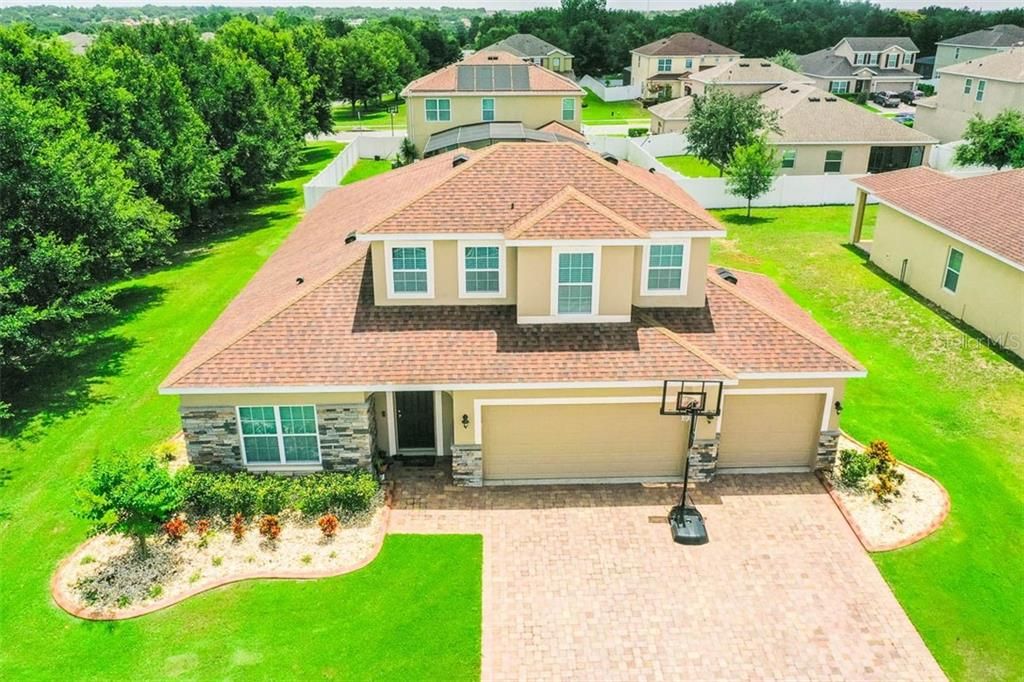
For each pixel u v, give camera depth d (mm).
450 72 47656
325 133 71062
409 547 16609
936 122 65750
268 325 18875
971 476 19281
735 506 18078
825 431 18938
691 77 79500
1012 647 14156
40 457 20672
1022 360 25250
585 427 18594
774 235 40688
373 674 13531
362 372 17812
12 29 33875
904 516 17656
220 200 48375
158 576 15734
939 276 30031
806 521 17547
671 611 14883
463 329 18938
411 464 19609
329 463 18641
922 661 13836
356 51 92938
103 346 27828
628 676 13477
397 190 25422
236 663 13766
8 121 23750
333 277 20141
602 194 19656
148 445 21078
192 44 53938
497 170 20219
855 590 15453
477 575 15797
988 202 29125
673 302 19812
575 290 18797
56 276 24156
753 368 18266
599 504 18172
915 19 132875
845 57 100188
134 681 13438
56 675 13602
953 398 23188
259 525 17125
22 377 25328
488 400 18016
